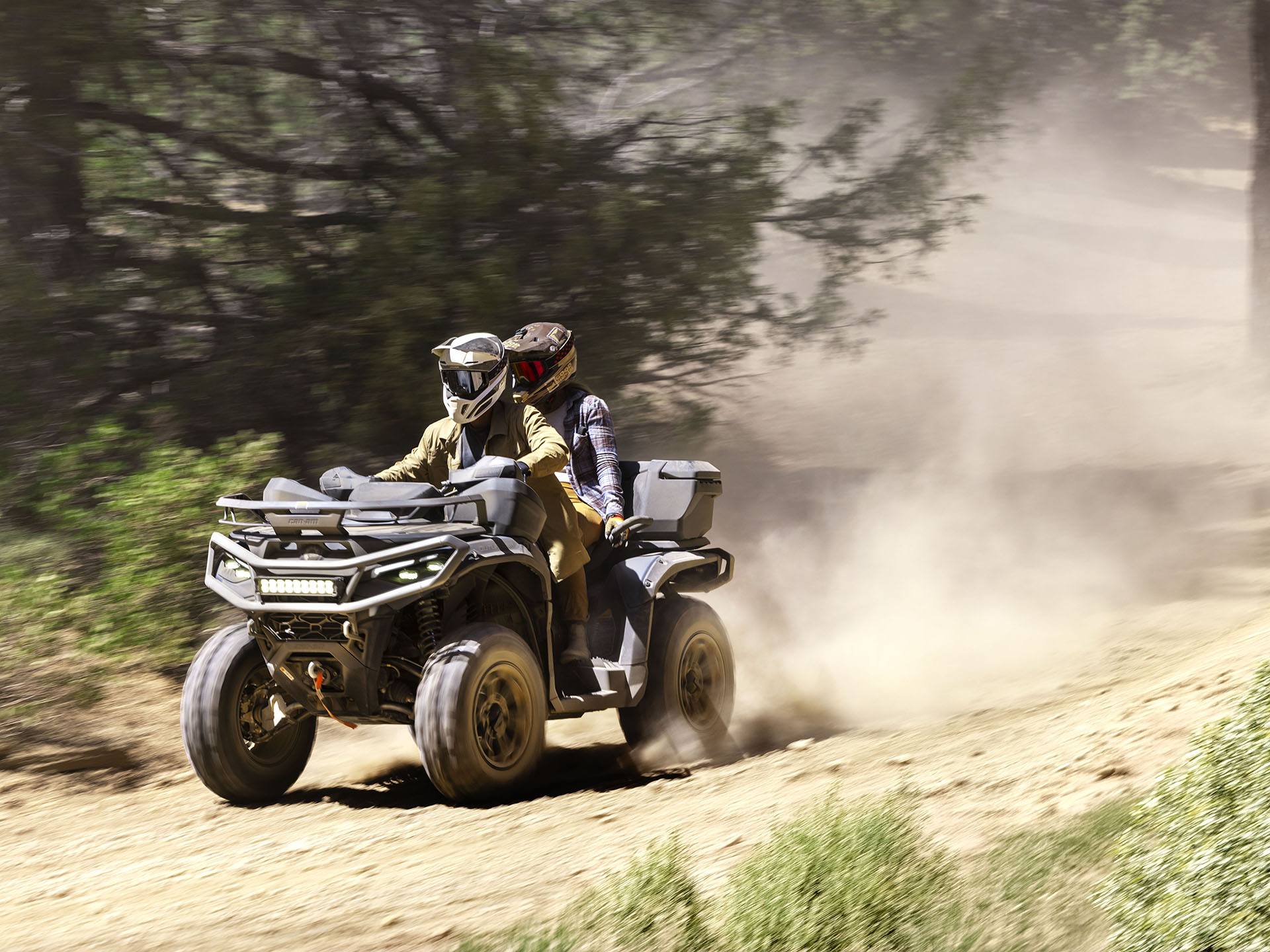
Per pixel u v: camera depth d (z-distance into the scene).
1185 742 7.39
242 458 13.77
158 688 13.02
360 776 10.35
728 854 6.81
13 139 14.60
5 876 8.11
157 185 16.09
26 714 12.08
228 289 16.69
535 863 7.19
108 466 13.95
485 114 16.42
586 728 11.88
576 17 18.33
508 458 9.46
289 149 17.06
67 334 15.47
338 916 6.54
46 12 14.22
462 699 8.42
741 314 19.38
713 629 10.65
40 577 12.92
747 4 19.28
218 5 15.73
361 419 15.74
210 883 7.43
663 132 18.77
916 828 6.41
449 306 15.96
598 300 17.67
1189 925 4.44
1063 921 5.14
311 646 8.70
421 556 8.59
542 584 9.38
